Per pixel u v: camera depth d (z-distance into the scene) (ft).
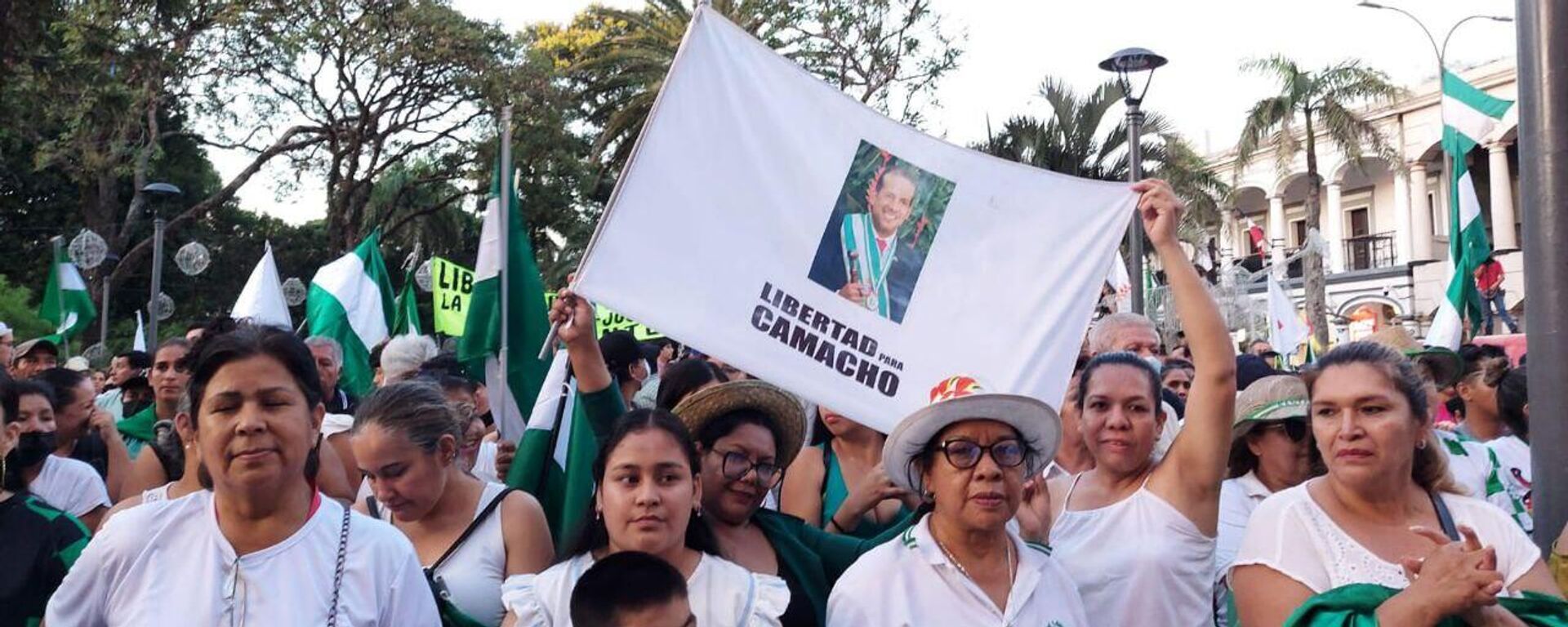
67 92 76.59
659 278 13.65
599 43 105.91
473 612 11.92
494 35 94.43
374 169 96.84
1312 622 9.41
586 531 11.14
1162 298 65.72
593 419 13.58
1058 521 12.63
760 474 11.81
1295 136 127.85
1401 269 124.57
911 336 14.02
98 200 99.04
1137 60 41.24
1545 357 12.75
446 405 12.36
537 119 94.79
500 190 19.31
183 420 9.53
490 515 12.52
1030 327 14.10
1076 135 85.66
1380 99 126.93
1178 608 11.60
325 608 8.67
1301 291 131.23
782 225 14.08
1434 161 129.70
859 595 10.36
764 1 93.35
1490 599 8.45
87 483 16.22
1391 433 9.84
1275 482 14.26
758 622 10.42
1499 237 115.65
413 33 89.20
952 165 14.55
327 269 33.65
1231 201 112.37
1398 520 10.07
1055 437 10.65
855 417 13.66
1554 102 12.73
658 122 13.99
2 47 56.39
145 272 117.60
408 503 12.03
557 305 13.61
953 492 10.28
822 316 13.94
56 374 18.48
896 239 14.29
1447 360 20.68
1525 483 18.04
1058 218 14.44
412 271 38.81
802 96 14.51
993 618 10.21
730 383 12.20
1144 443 12.47
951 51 94.73
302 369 8.89
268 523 8.74
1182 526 11.80
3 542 11.72
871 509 13.64
